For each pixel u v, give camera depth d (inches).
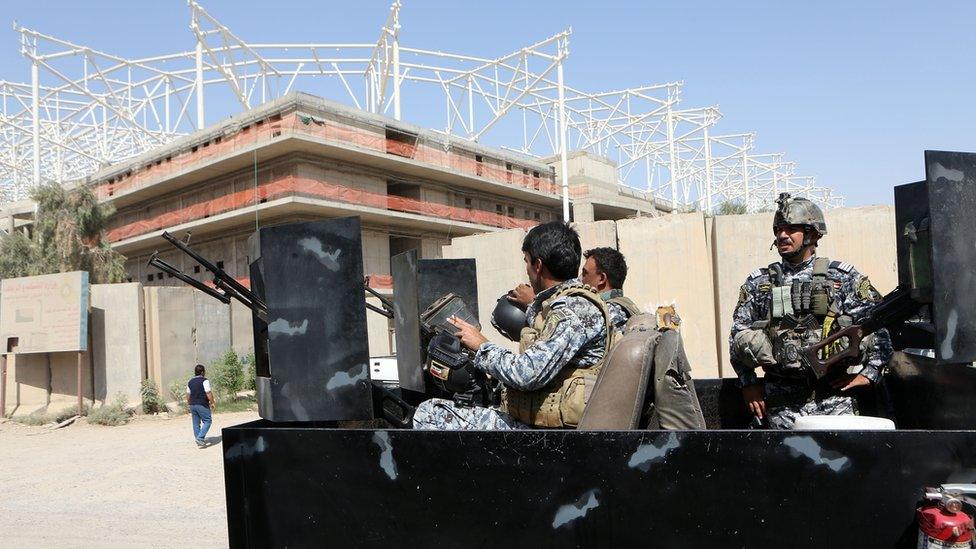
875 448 65.8
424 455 76.7
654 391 85.0
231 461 85.7
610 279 130.1
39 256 1010.1
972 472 64.0
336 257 86.8
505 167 1743.4
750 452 67.9
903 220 88.7
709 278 327.0
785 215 105.6
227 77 1755.7
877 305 93.3
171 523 242.8
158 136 2100.1
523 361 83.0
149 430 514.0
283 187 1245.7
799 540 66.7
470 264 141.3
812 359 98.4
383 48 1903.3
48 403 617.3
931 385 93.8
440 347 99.1
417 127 1493.6
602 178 2089.1
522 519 73.3
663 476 69.7
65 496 297.7
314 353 88.0
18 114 2074.3
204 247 1414.9
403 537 77.4
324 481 80.9
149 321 624.4
